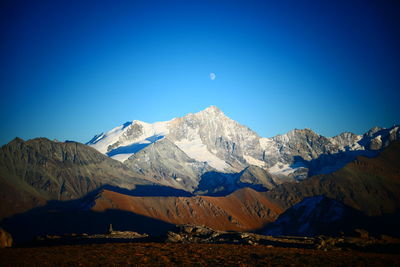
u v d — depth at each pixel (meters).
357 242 103.25
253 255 72.50
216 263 64.81
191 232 112.50
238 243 99.44
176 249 77.38
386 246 99.75
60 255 69.38
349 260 70.44
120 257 68.00
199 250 76.44
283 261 67.31
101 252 72.81
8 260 64.38
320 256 73.56
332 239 102.44
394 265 67.88
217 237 108.19
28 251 73.38
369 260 71.31
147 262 64.69
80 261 64.44
